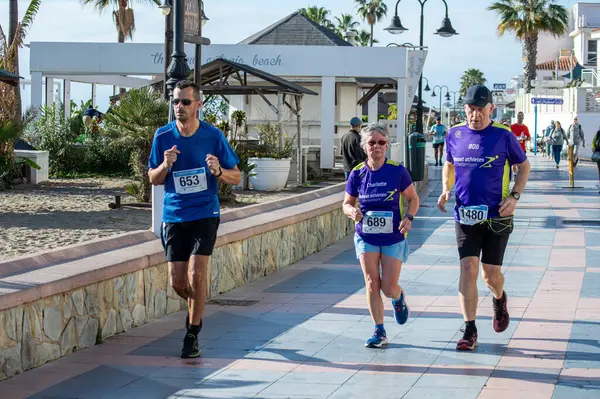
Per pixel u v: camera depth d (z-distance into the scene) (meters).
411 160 23.89
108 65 28.36
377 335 7.12
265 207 12.68
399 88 28.48
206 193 6.92
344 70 28.27
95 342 7.33
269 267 11.25
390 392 5.87
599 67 59.31
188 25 10.20
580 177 28.84
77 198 18.36
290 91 23.84
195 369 6.53
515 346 7.10
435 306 8.83
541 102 44.28
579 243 13.55
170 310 8.72
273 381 6.18
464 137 6.89
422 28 26.98
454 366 6.52
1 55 22.64
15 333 6.30
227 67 23.78
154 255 8.31
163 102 17.17
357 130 18.19
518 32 60.09
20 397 5.80
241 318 8.40
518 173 6.88
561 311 8.45
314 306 8.97
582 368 6.40
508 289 9.66
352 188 7.14
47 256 7.52
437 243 13.74
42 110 28.09
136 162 17.66
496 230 6.89
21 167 22.47
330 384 6.09
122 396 5.84
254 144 24.05
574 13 77.56
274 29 35.84
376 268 7.10
